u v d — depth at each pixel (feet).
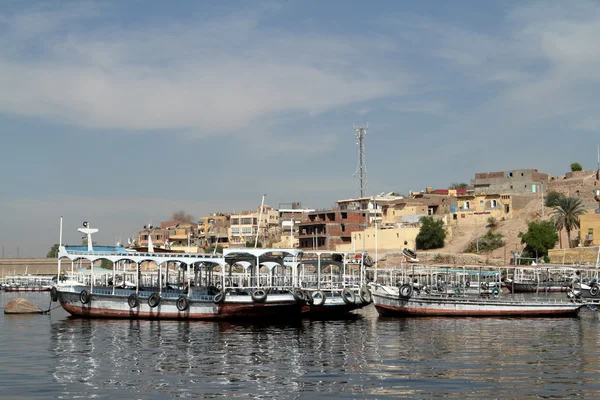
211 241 574.56
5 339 154.51
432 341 147.13
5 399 93.66
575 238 383.65
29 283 472.03
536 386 98.78
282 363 120.26
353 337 155.84
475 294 236.43
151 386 101.55
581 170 497.05
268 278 215.92
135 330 171.01
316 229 454.40
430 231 412.77
